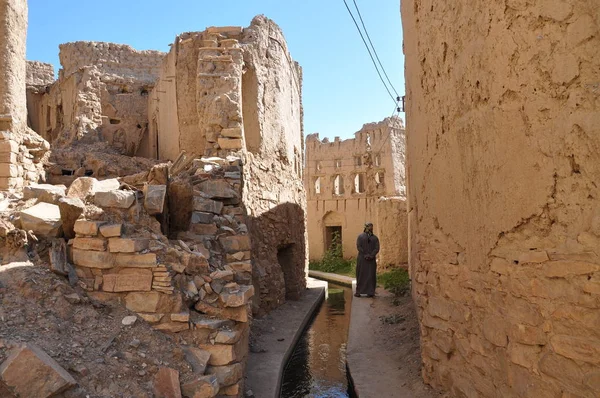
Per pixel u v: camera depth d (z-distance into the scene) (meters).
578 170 2.64
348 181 25.94
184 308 4.20
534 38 2.92
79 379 3.29
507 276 3.31
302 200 13.95
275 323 8.77
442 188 4.58
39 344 3.39
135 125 15.80
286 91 12.38
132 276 4.18
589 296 2.55
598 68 2.52
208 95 9.30
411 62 6.34
